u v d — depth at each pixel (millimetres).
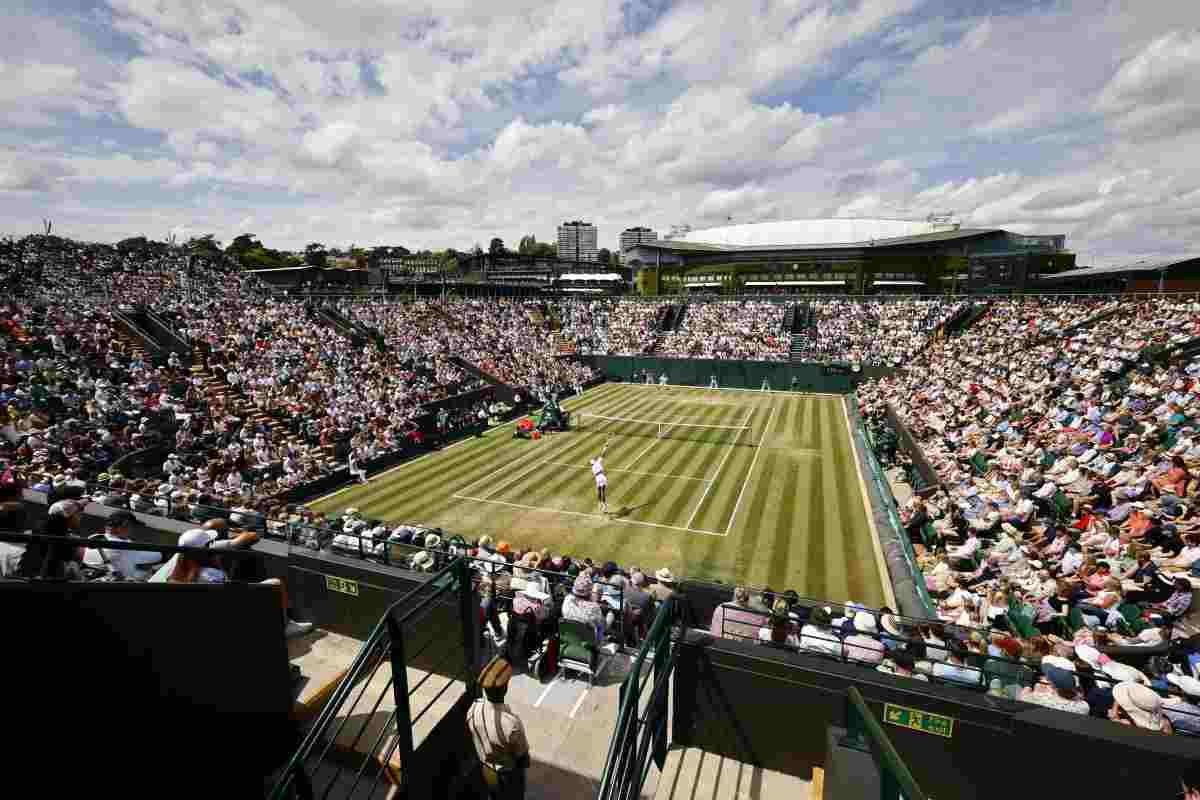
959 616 13422
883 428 34938
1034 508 17578
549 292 93250
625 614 9836
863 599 17266
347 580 8164
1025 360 37250
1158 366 26719
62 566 6535
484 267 123688
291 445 28062
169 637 3537
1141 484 16703
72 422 22422
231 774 4156
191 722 3760
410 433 33562
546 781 5957
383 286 83438
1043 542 16250
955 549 17938
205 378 32438
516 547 21531
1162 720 6492
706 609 11508
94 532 10984
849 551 20641
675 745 6707
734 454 34000
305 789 3861
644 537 22344
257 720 4430
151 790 3441
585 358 65188
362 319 50719
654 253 121000
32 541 3020
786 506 25281
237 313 41188
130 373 29281
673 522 23812
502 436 38719
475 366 48000
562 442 37125
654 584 11547
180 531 10109
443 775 5766
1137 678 8258
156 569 7562
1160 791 4941
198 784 3838
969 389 34312
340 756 5566
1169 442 18703
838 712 5992
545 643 8289
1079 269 88688
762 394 55656
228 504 14828
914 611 15289
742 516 24281
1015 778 5430
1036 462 21359
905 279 98000
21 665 2684
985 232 93875
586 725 6859
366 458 29656
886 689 5770
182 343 33719
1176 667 9734
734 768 6352
